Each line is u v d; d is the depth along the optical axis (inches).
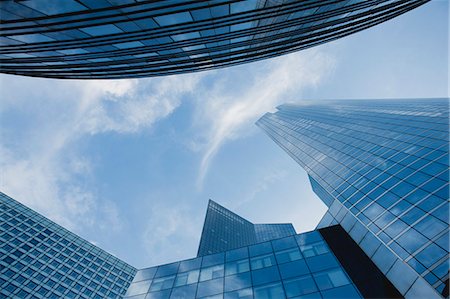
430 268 640.4
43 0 502.3
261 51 1331.2
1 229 2721.5
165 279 1001.5
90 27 671.1
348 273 764.6
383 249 767.7
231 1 652.1
